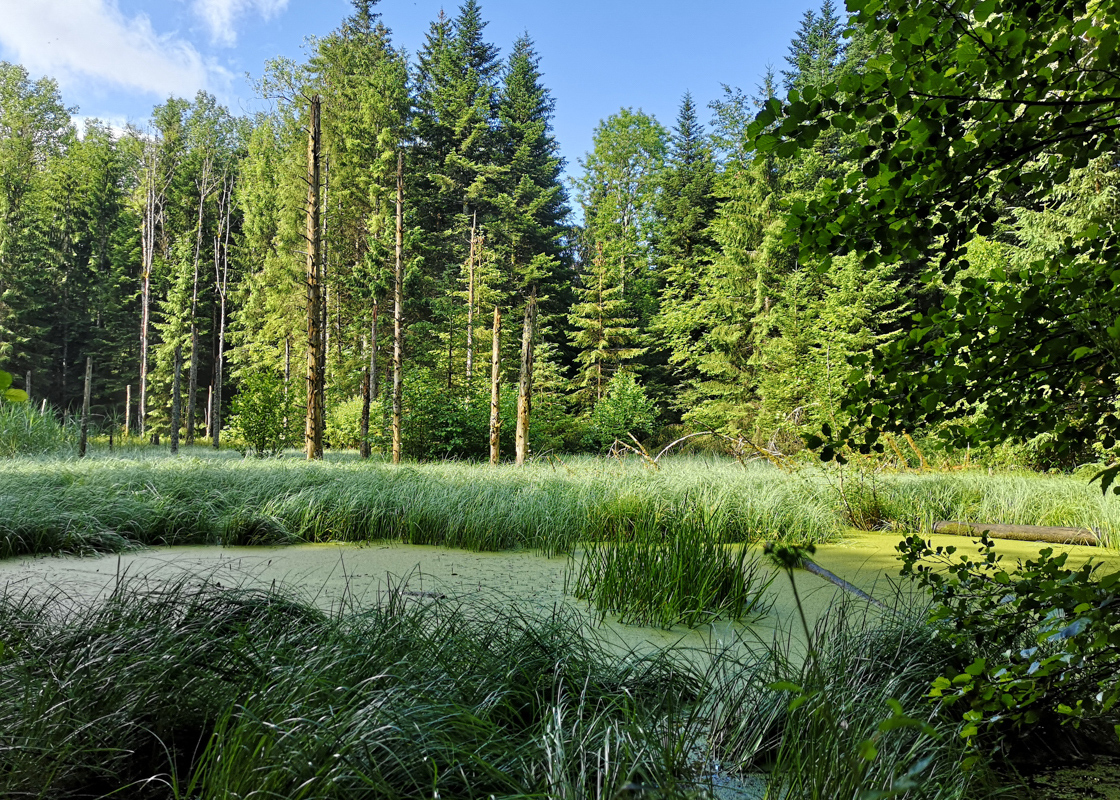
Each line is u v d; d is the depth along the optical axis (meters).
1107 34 1.31
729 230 24.17
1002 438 1.76
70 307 37.34
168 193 40.19
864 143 1.46
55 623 2.90
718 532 5.16
